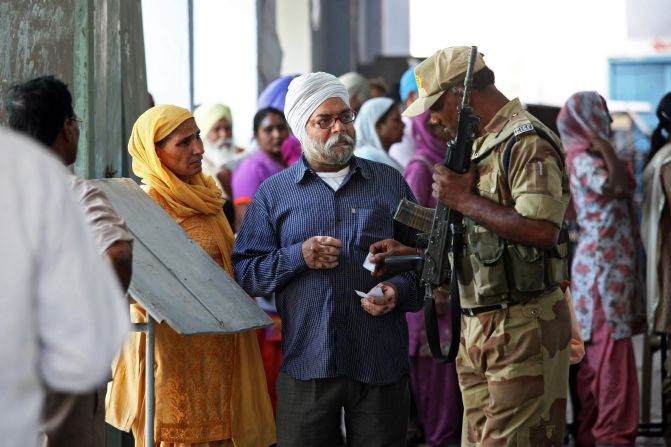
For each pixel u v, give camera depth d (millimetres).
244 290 5453
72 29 5781
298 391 5340
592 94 8180
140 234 4977
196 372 5277
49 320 2652
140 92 6793
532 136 4781
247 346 5461
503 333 4934
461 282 5043
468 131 4820
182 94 10148
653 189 7836
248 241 5508
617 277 8008
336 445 5469
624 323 7992
